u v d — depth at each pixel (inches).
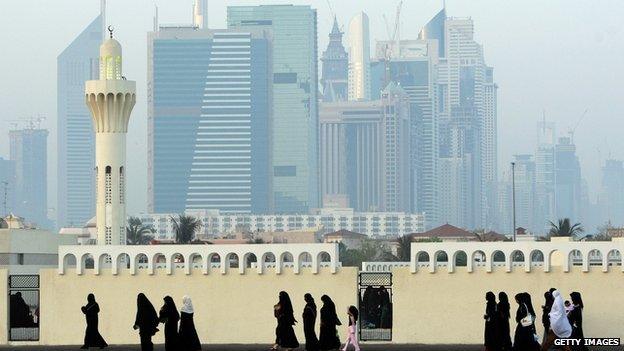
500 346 4985.2
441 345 6378.0
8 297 6855.3
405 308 6624.0
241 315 6781.5
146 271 6865.2
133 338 6845.5
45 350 6122.1
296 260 6737.2
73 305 6879.9
